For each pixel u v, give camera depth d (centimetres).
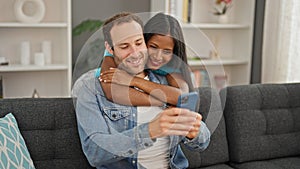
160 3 311
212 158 212
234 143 220
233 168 216
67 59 291
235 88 226
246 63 344
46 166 177
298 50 288
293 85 242
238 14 350
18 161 152
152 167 143
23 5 292
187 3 316
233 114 221
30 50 305
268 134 228
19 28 299
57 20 306
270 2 306
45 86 316
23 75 308
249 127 221
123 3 325
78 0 311
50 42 299
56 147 178
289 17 291
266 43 313
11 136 158
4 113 172
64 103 184
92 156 144
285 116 232
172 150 145
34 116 176
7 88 305
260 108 228
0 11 291
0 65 282
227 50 363
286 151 230
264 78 319
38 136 175
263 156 224
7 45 298
